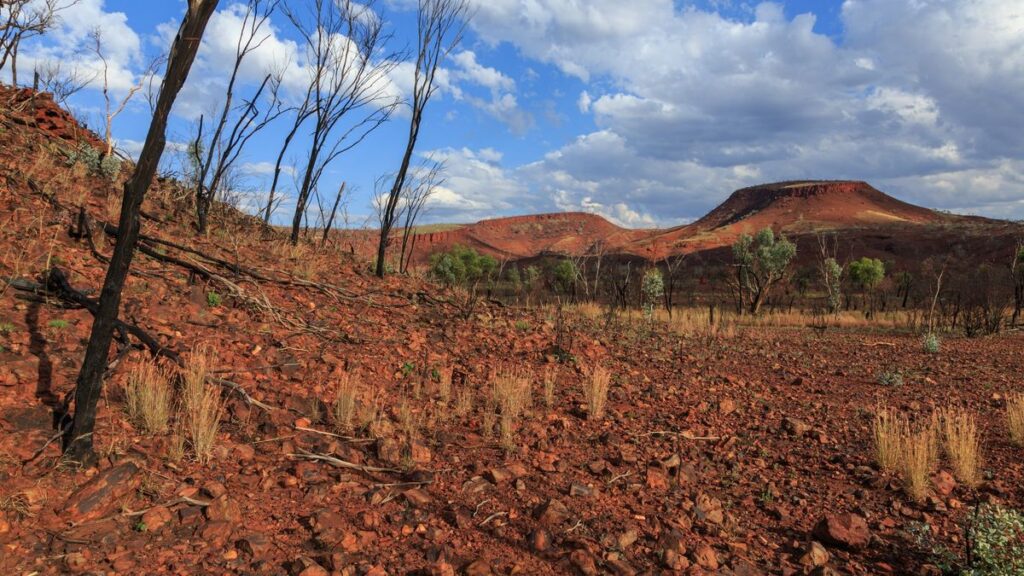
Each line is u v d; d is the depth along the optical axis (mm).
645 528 3590
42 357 4406
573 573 2975
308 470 3852
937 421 6129
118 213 8391
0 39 10352
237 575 2658
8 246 6164
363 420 4836
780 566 3283
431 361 7336
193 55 3281
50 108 12320
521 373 7297
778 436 6035
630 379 8508
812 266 69062
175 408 4324
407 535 3246
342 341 7316
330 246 14664
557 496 3975
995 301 23828
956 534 3775
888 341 17094
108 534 2820
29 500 2916
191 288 6934
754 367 10781
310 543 3023
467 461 4508
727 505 4168
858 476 4891
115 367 4535
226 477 3615
